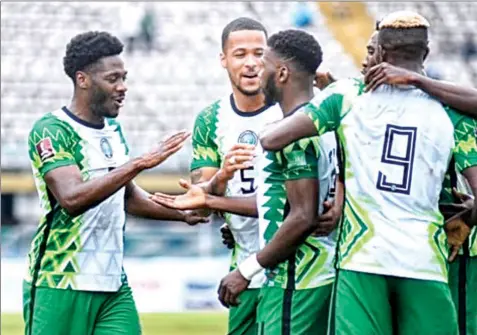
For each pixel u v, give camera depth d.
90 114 20.36
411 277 16.02
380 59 16.53
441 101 16.20
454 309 16.47
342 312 16.23
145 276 56.97
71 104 20.45
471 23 83.44
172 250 63.56
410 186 16.08
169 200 19.58
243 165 19.23
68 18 81.56
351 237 16.30
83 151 20.12
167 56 80.19
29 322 20.34
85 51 20.17
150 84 78.25
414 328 16.20
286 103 18.08
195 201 19.55
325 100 16.41
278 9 83.44
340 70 79.88
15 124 75.50
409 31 16.22
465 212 16.88
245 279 17.77
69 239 20.05
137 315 20.77
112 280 20.31
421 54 16.42
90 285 20.06
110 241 20.30
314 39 18.09
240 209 19.52
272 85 18.12
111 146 20.52
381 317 16.12
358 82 16.55
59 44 80.12
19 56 78.88
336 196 17.61
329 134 17.66
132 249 63.25
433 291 16.14
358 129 16.27
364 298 16.12
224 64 21.47
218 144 21.36
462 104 16.12
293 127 16.36
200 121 21.58
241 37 21.06
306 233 17.31
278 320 18.14
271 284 18.30
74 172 19.70
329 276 18.09
